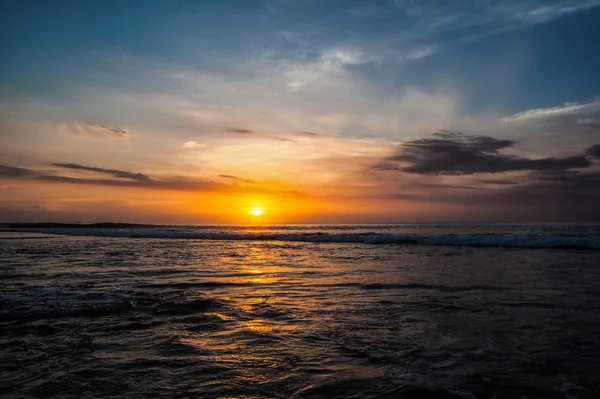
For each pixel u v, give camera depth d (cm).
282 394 312
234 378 345
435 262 1280
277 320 552
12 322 534
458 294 735
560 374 351
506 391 316
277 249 1911
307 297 717
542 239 1980
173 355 407
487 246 1997
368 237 2456
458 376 348
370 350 421
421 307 629
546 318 554
